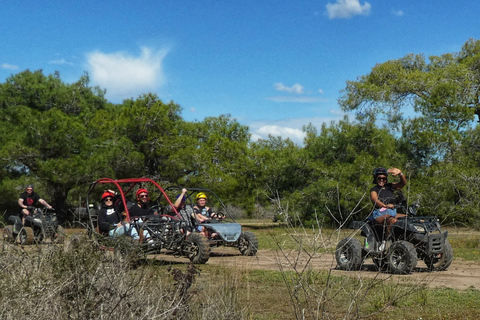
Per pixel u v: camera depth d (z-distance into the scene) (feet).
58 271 16.25
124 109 95.50
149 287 16.80
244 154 98.22
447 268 31.76
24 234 41.34
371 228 30.12
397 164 84.02
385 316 19.31
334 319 18.29
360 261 29.27
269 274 28.22
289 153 93.40
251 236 39.60
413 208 30.76
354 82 96.32
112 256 17.61
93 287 15.10
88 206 35.86
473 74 94.58
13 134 92.89
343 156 90.22
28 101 106.83
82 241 17.71
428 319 19.20
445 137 83.30
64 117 88.99
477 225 69.97
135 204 36.29
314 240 15.31
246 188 96.07
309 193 81.61
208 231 39.19
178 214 36.40
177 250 34.94
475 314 19.93
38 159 86.33
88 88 120.67
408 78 92.58
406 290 22.75
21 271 16.87
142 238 32.86
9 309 14.51
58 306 14.89
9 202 93.76
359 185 83.05
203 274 26.43
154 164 97.66
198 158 90.22
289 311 19.92
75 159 85.56
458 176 76.38
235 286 20.47
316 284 24.00
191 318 15.99
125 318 14.48
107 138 92.89
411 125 89.15
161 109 93.09
